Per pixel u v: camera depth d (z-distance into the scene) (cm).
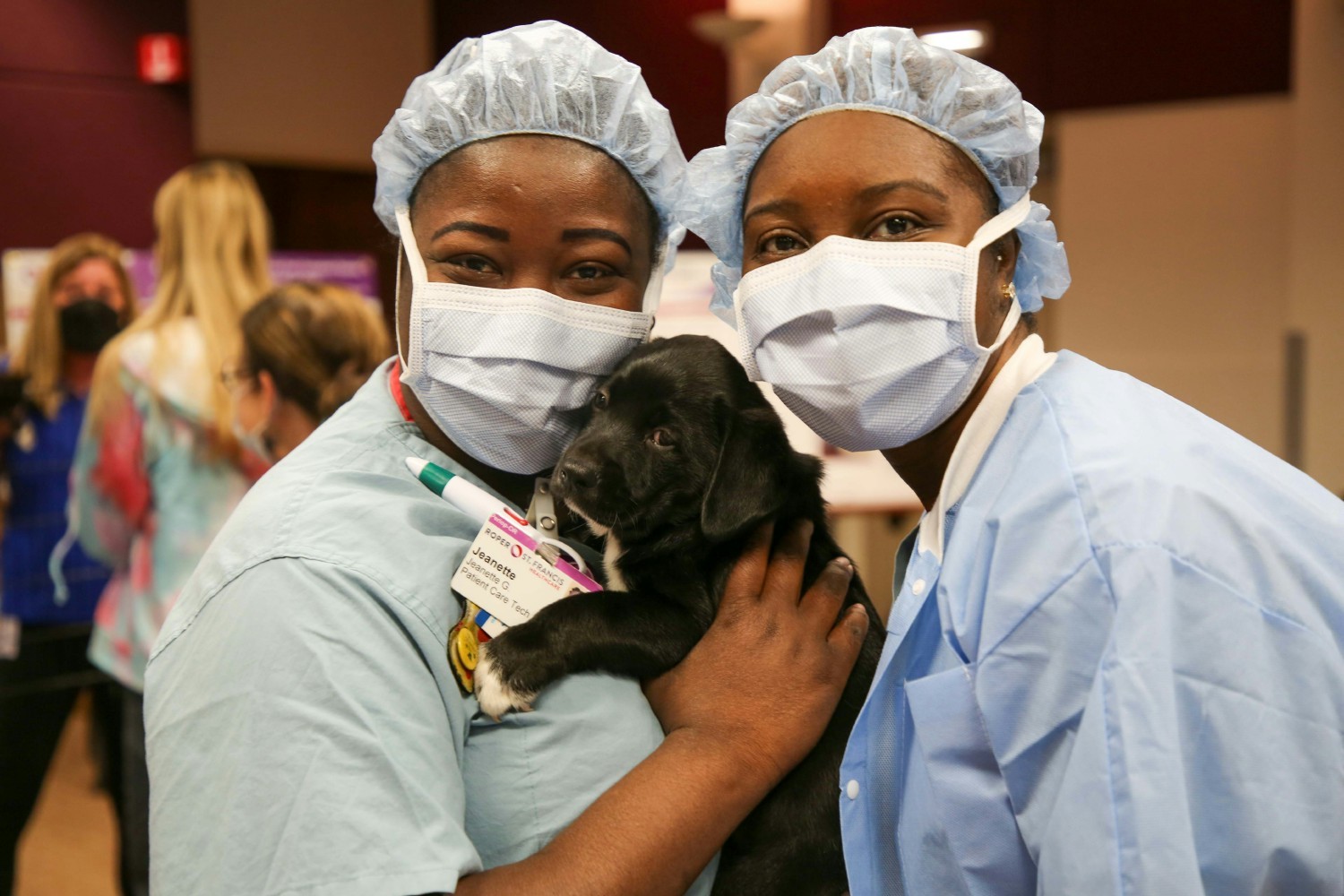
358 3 679
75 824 494
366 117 691
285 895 116
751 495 178
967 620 136
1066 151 605
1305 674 120
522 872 123
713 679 151
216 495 366
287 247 662
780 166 153
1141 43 573
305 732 122
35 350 402
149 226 605
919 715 138
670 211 176
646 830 129
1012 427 147
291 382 369
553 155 153
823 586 166
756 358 161
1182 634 118
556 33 161
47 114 565
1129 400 142
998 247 161
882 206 148
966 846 135
